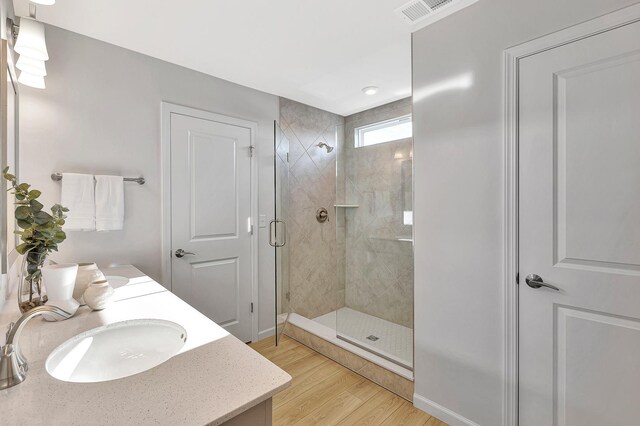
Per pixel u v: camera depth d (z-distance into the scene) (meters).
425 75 1.79
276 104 2.95
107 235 1.99
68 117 1.83
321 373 2.29
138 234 2.11
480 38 1.55
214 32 1.83
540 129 1.38
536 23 1.38
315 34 1.85
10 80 1.40
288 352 2.62
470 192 1.61
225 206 2.57
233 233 2.62
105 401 0.66
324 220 3.44
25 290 1.28
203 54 2.10
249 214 2.73
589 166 1.27
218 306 2.54
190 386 0.71
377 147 2.96
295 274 3.19
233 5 1.58
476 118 1.57
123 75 2.04
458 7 1.61
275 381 0.74
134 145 2.09
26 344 0.92
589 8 1.24
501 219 1.50
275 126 2.52
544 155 1.37
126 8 1.60
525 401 1.44
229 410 0.63
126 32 1.83
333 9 1.61
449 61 1.68
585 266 1.28
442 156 1.72
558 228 1.35
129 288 1.51
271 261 2.92
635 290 1.18
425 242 1.81
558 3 1.32
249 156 2.73
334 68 2.30
